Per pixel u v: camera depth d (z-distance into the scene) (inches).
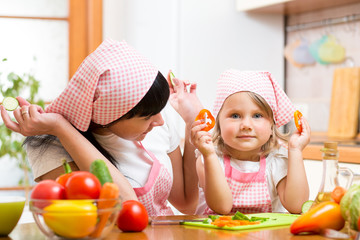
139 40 123.6
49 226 33.4
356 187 37.1
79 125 49.3
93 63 47.5
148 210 56.9
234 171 61.1
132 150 57.4
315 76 119.2
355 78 108.7
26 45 134.4
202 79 116.6
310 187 91.2
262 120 58.7
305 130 57.1
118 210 34.6
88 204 33.2
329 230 38.2
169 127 64.1
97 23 132.3
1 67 132.2
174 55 116.5
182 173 65.2
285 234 39.4
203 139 54.6
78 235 33.4
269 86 59.6
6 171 132.7
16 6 133.6
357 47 110.3
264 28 120.6
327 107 116.7
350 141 98.3
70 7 136.1
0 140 126.6
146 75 47.6
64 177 35.3
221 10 117.3
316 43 117.3
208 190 55.1
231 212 60.9
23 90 130.5
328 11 115.0
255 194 60.4
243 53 119.1
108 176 36.9
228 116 59.4
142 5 123.5
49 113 48.8
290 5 112.3
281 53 122.6
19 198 42.0
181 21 115.4
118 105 47.1
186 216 49.1
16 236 40.2
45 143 53.2
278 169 60.7
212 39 117.0
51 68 136.1
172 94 63.4
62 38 136.3
